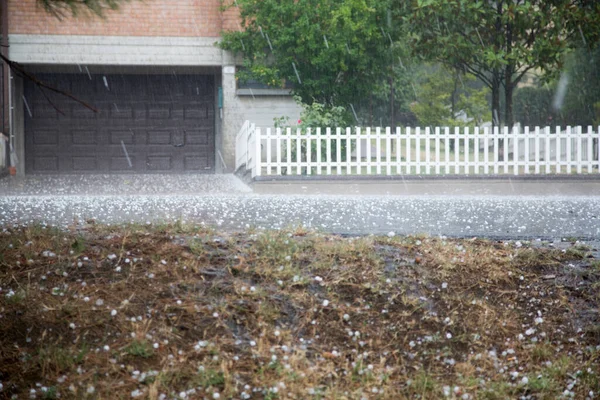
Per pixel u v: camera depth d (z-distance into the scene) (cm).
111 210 1084
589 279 627
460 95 3184
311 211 1080
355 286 573
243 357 471
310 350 492
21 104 2419
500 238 805
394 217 1010
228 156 2345
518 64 1966
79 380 432
